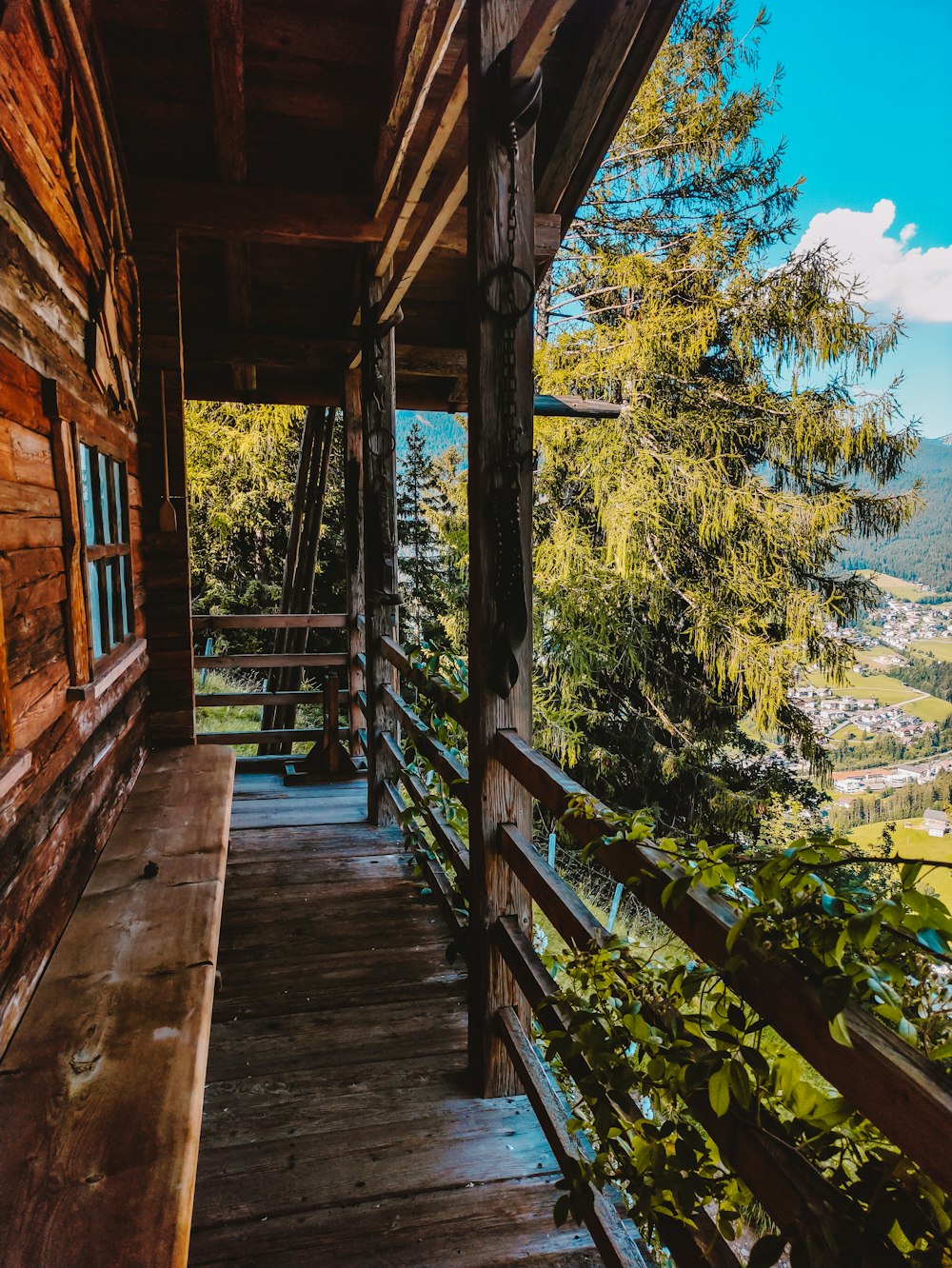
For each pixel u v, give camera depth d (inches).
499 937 78.7
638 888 47.5
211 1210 67.2
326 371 205.9
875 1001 31.6
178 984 58.6
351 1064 87.4
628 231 415.5
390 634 158.2
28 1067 48.8
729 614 347.3
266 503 466.6
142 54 117.0
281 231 133.5
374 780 162.6
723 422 360.8
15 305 59.2
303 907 126.0
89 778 81.4
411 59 106.0
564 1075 74.0
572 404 156.0
